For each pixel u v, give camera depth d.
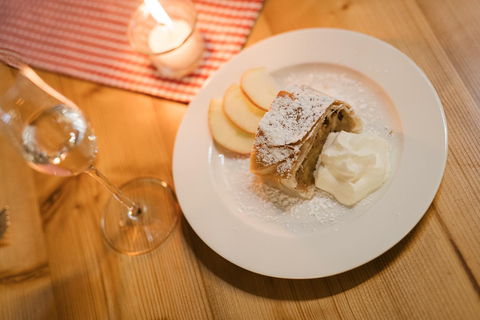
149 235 0.41
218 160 0.43
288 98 0.40
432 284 0.34
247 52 0.45
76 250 0.42
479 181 0.36
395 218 0.35
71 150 0.34
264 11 0.48
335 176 0.38
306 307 0.36
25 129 0.35
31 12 0.54
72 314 0.40
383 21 0.45
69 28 0.52
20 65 0.35
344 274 0.36
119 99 0.48
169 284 0.39
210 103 0.44
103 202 0.44
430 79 0.41
